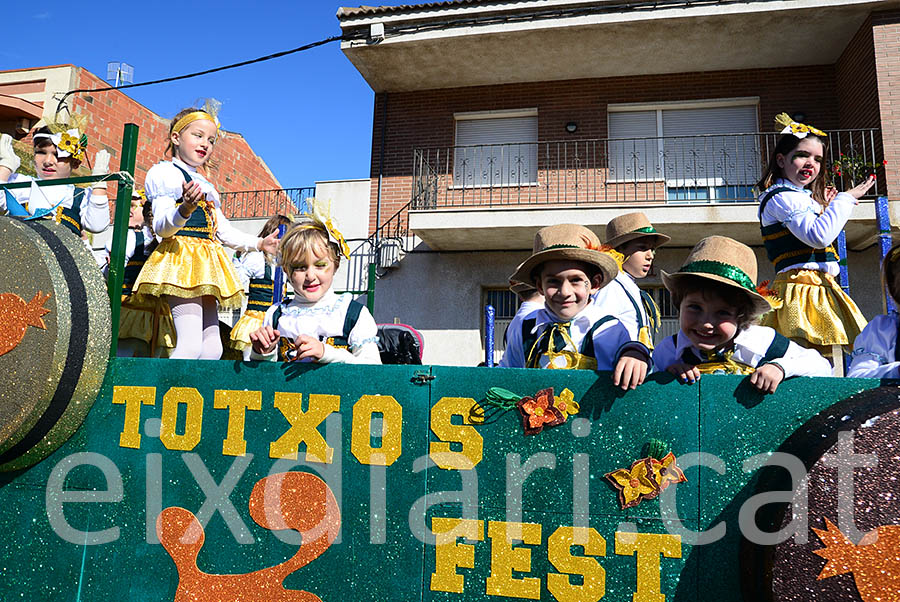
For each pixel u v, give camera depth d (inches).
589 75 450.0
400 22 409.4
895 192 354.6
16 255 82.4
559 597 67.7
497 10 398.0
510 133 462.3
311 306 100.7
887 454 58.1
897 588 56.0
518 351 106.0
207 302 125.6
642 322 117.6
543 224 379.2
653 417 68.4
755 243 387.2
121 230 89.9
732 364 81.6
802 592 58.0
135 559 79.7
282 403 78.5
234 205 541.6
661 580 65.7
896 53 365.7
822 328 110.0
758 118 430.6
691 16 379.2
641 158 439.8
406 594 71.7
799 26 387.5
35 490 84.2
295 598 74.9
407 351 131.1
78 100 539.5
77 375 80.8
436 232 398.0
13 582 83.0
